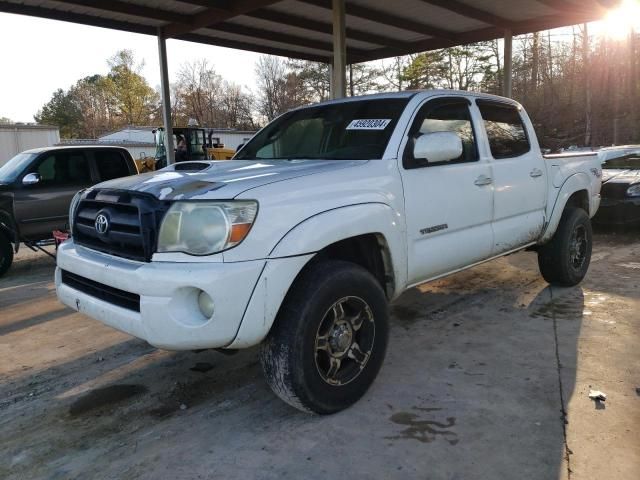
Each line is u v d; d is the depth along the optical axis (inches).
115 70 2655.0
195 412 129.4
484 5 436.1
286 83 2384.4
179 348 104.6
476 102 175.6
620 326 175.2
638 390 130.4
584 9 434.6
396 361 152.9
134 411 131.4
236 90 2682.1
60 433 122.0
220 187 109.9
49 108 3481.8
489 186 167.9
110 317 114.8
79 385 147.5
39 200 305.6
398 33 507.5
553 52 1856.5
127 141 1763.0
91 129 2847.0
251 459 107.9
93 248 126.6
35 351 174.1
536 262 271.1
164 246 107.2
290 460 106.7
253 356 163.6
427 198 144.6
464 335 172.1
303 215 112.6
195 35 481.1
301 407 117.5
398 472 101.3
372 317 126.6
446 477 99.3
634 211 338.6
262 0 380.5
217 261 103.5
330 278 115.6
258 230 105.6
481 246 166.2
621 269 254.5
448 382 138.2
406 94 159.8
